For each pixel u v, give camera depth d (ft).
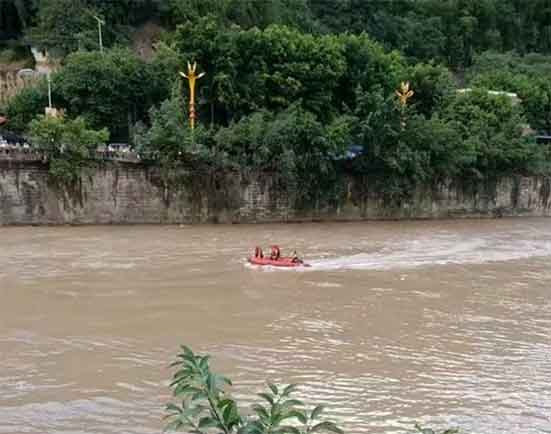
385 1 343.87
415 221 176.45
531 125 249.96
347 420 46.65
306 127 160.25
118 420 45.75
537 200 200.44
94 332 67.00
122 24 227.61
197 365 13.15
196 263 105.29
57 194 144.77
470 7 369.91
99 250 114.73
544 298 88.43
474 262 113.50
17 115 170.81
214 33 169.68
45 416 46.37
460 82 327.47
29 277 92.07
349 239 136.77
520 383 55.47
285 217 164.96
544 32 390.21
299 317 75.00
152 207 152.56
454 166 179.22
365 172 171.83
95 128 167.43
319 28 296.10
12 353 60.03
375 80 195.00
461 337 68.85
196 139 154.10
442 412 48.83
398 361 60.39
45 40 207.82
